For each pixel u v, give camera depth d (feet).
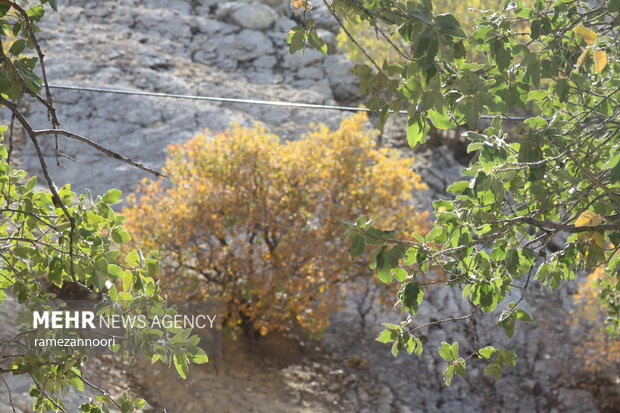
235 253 47.67
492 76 13.03
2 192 12.79
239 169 47.62
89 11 86.84
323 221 48.21
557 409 49.62
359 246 11.44
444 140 74.02
